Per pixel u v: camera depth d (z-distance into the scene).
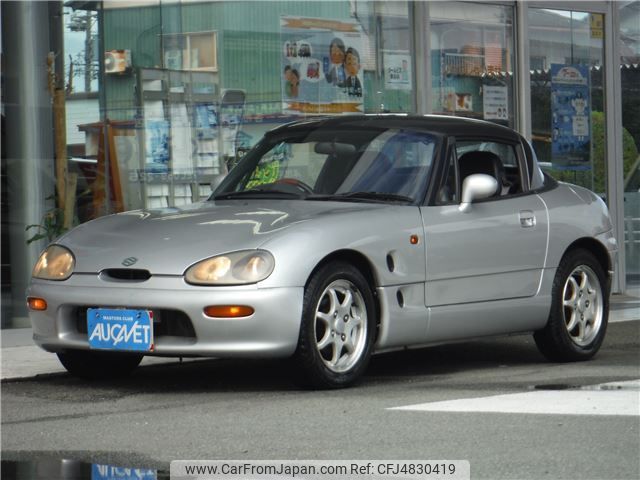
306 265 7.40
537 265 8.98
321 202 8.32
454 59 14.27
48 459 5.52
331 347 7.74
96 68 12.09
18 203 11.62
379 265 7.87
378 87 13.76
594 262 9.46
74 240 8.00
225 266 7.30
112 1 12.18
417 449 5.50
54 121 11.85
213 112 12.72
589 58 15.21
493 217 8.67
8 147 11.62
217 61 12.73
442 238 8.28
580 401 6.78
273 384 7.96
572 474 4.97
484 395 7.14
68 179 11.91
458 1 14.27
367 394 7.36
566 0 14.94
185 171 12.56
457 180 8.66
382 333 7.95
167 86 12.45
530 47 14.76
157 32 12.40
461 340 8.61
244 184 8.88
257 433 6.01
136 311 7.39
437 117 9.19
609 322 12.41
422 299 8.17
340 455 5.42
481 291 8.56
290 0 13.13
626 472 5.00
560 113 14.99
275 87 13.08
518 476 4.95
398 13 13.88
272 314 7.27
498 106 14.59
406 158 8.59
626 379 7.88
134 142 12.27
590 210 9.52
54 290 7.74
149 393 7.65
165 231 7.76
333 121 9.12
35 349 10.16
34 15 11.77
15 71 11.69
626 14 15.55
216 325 7.25
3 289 11.48
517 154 9.27
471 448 5.50
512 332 8.95
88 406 7.12
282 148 8.96
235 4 12.83
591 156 15.21
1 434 6.21
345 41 13.53
